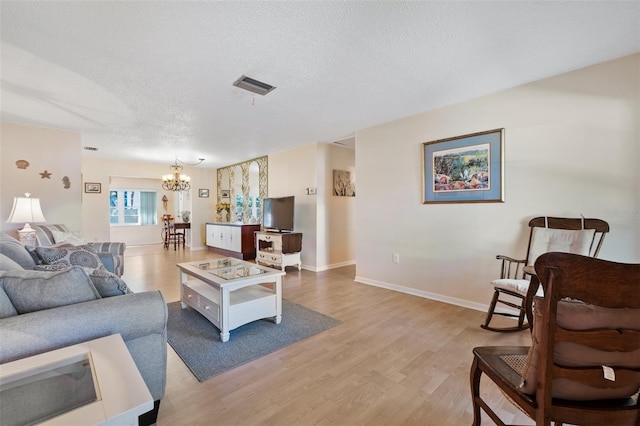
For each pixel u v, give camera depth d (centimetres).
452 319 274
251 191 661
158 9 159
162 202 905
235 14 164
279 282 265
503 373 113
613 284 89
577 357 94
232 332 246
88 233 605
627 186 220
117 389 82
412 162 352
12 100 286
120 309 129
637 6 160
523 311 239
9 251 182
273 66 225
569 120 243
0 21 167
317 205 492
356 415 147
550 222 249
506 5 160
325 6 159
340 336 238
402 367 192
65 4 153
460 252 312
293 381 176
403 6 160
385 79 250
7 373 89
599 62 227
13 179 358
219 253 682
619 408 96
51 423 70
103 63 217
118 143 473
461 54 211
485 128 290
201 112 326
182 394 164
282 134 430
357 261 421
